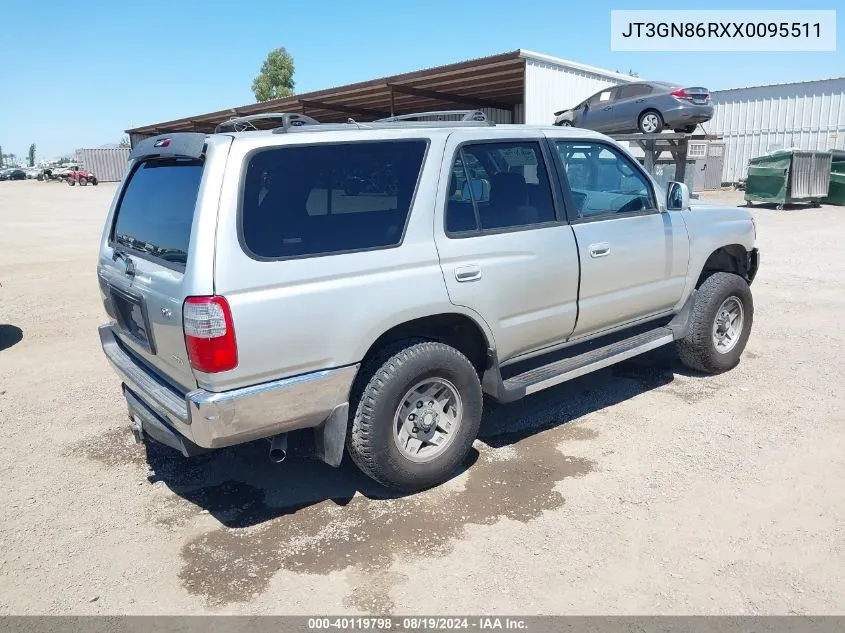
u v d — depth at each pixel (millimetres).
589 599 2859
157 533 3469
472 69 16531
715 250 5238
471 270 3658
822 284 8852
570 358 4430
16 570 3174
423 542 3301
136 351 3830
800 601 2811
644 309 4789
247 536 3416
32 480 4055
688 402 4898
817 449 4102
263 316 3016
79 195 37312
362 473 4039
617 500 3607
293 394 3162
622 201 4605
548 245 4023
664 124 13070
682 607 2793
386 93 21188
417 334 3729
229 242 2961
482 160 3848
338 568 3125
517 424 4645
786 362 5727
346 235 3289
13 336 7238
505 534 3340
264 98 52406
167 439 3393
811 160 18797
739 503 3535
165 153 3451
